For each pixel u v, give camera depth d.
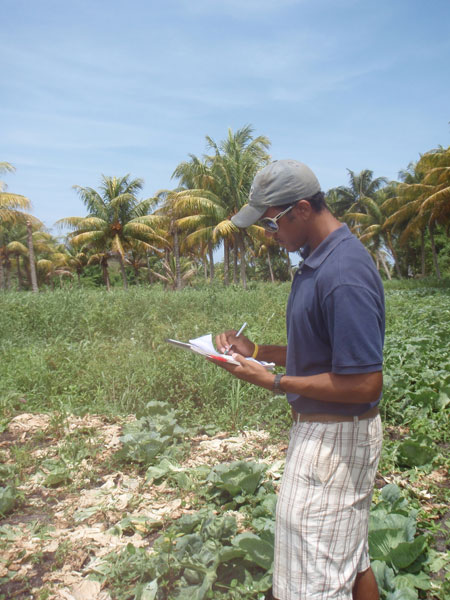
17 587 2.62
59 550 2.82
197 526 2.96
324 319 1.75
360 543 1.85
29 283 50.97
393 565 2.55
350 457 1.78
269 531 2.69
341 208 53.03
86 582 2.60
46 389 5.87
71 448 4.14
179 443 4.41
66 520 3.21
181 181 34.78
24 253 44.56
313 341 1.81
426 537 2.70
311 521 1.77
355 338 1.66
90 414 5.18
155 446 3.93
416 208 35.09
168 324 8.80
